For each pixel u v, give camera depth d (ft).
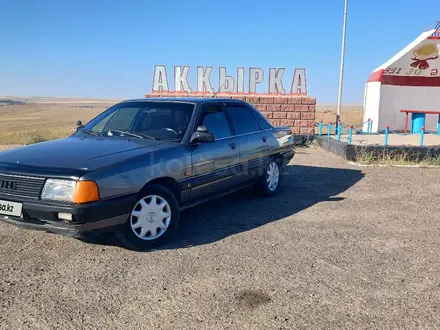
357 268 13.71
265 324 10.28
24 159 14.82
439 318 10.66
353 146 35.96
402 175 29.91
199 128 17.22
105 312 10.82
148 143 16.90
